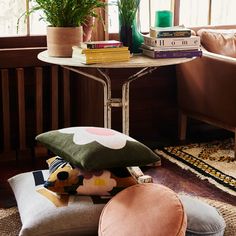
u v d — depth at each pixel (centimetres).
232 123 286
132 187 170
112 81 315
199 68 303
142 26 329
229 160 283
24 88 288
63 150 179
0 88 286
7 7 286
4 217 207
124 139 179
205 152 297
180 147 307
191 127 348
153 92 333
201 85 304
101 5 245
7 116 285
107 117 244
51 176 179
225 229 192
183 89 321
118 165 173
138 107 330
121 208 161
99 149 172
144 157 176
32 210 173
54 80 290
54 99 293
